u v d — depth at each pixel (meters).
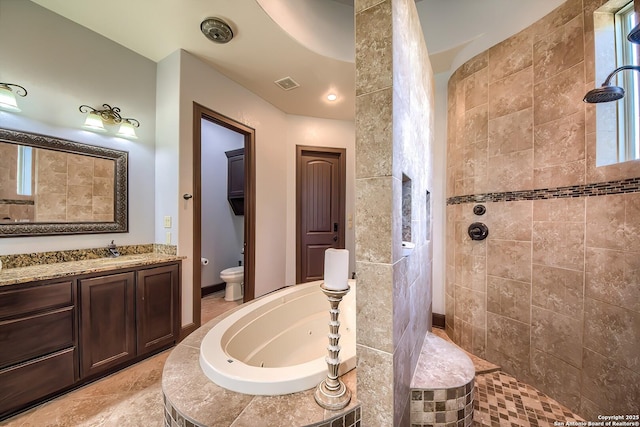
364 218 0.95
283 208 3.57
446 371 1.38
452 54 2.30
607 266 1.41
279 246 3.51
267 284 3.30
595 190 1.47
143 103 2.43
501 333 1.95
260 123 3.17
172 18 1.95
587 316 1.50
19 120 1.78
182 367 1.21
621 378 1.35
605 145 1.46
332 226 3.95
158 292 2.07
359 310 0.97
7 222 1.73
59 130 1.96
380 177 0.92
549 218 1.69
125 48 2.30
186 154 2.35
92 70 2.11
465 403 1.28
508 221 1.91
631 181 1.32
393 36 0.90
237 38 2.14
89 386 1.70
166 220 2.40
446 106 2.54
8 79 1.74
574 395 1.55
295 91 3.02
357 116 0.97
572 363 1.57
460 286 2.25
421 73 1.51
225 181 4.11
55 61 1.93
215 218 3.93
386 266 0.91
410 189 1.26
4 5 1.72
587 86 1.51
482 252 2.07
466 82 2.20
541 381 1.72
